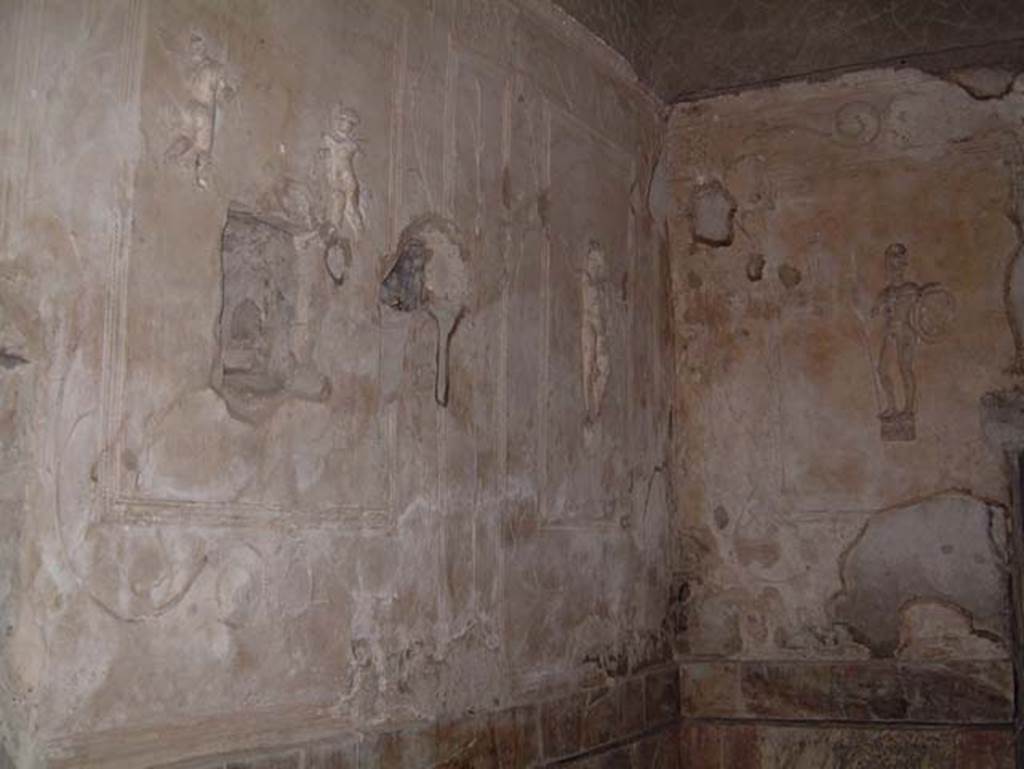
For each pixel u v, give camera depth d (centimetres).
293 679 442
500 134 599
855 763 719
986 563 711
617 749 669
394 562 500
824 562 745
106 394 373
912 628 721
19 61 355
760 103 795
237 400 425
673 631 764
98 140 377
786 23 791
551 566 621
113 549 372
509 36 614
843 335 760
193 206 409
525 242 616
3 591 346
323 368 467
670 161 805
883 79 767
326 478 464
